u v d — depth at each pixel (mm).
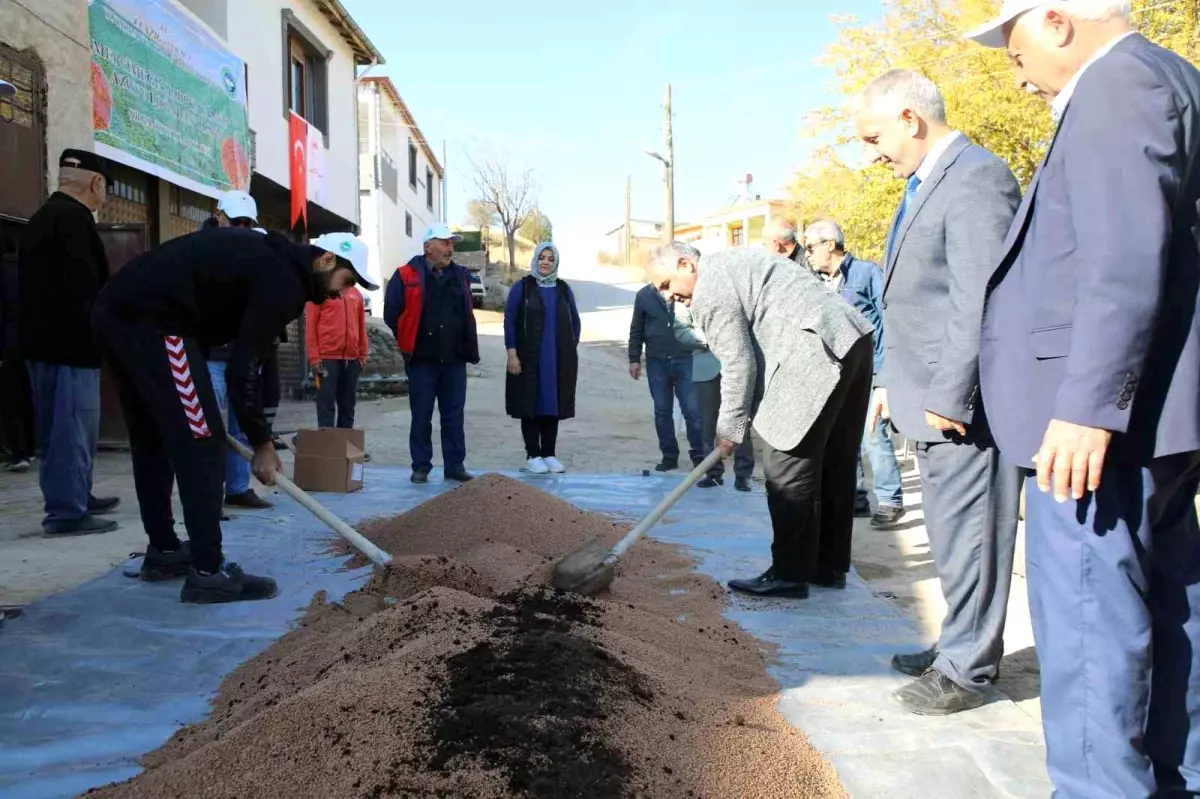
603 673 2492
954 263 2678
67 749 2404
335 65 16484
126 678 2910
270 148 13188
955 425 2623
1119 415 1806
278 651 3115
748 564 4531
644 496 6434
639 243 65688
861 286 5695
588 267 58406
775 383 3764
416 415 6801
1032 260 2105
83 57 7465
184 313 3604
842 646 3357
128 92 8570
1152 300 1776
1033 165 16438
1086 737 1974
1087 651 1978
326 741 2082
